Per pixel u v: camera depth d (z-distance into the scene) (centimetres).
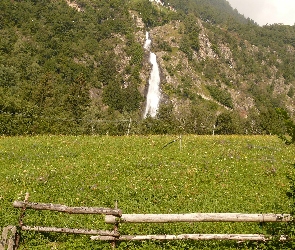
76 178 1950
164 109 11488
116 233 1205
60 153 2548
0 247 1170
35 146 2811
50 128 6144
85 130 6862
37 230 1250
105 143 2959
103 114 10375
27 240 1245
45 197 1650
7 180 1897
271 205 1605
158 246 1198
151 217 1182
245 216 1191
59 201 1619
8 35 19212
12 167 2189
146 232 1288
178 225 1345
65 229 1236
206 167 2222
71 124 7069
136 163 2255
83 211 1175
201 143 3091
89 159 2405
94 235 1244
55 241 1260
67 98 9950
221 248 1210
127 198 1678
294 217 1170
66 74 18750
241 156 2598
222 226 1349
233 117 11525
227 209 1542
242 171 2188
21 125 5819
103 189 1769
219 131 9925
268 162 2472
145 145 2894
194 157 2483
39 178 1909
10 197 1620
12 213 1440
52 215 1434
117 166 2183
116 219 1177
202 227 1334
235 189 1853
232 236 1206
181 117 10650
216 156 2555
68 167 2159
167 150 2727
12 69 15212
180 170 2138
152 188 1794
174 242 1219
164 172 2103
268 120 9838
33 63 17488
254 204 1623
